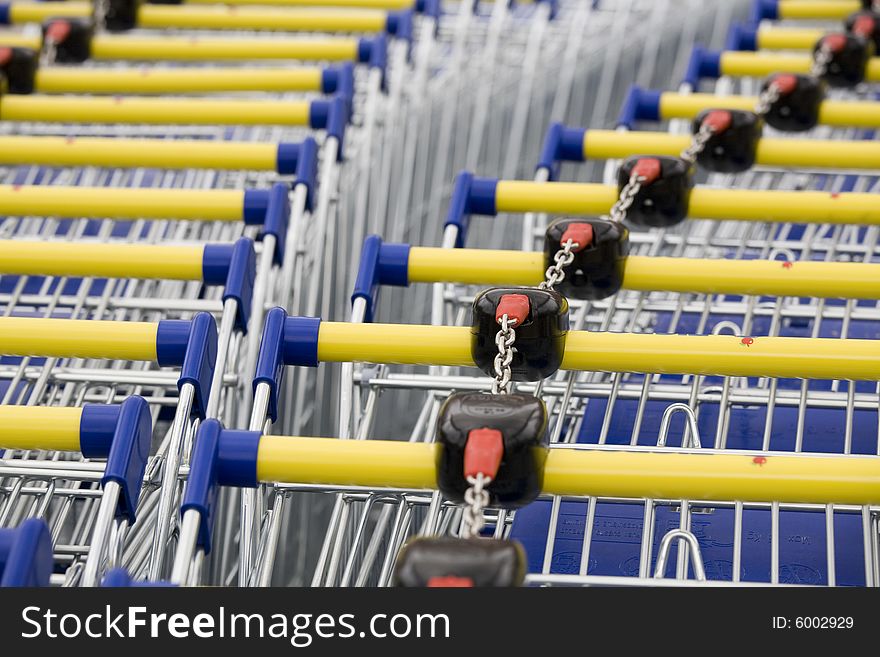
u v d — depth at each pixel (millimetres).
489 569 1727
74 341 2385
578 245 2678
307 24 4727
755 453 2258
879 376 2312
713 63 4441
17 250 2734
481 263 2793
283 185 3141
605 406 2906
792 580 2436
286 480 2084
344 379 2615
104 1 4652
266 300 3018
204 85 4141
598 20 5672
